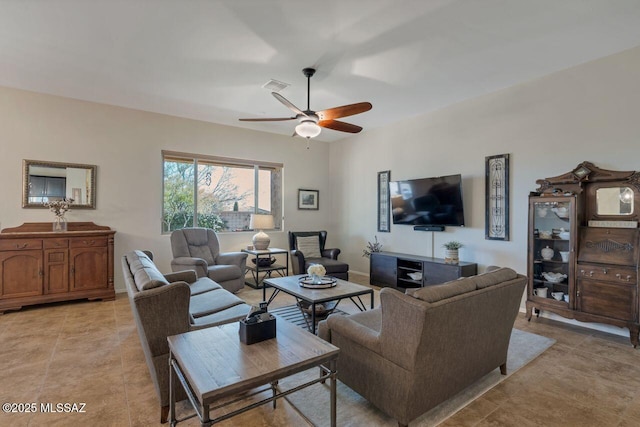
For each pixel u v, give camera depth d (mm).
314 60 3184
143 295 1692
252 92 4031
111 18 2504
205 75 3543
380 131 5688
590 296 3061
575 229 3158
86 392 2084
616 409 1941
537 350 2750
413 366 1628
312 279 3584
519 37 2795
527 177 3750
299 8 2375
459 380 1926
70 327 3213
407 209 4992
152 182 4852
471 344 1917
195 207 5324
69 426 1759
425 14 2453
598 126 3205
